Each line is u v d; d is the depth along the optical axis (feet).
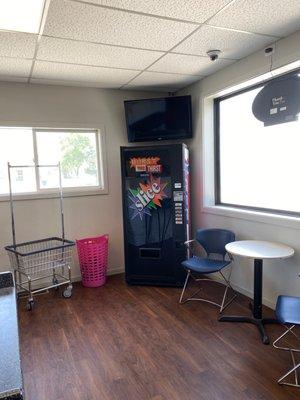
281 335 8.09
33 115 11.59
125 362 7.25
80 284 12.42
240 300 10.35
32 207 11.87
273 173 9.98
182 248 11.50
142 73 10.90
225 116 11.83
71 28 7.21
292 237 8.72
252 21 7.27
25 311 10.11
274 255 7.93
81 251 11.85
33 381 6.69
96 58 9.23
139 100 12.34
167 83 12.30
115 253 13.47
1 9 6.28
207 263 10.18
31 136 11.91
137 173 11.94
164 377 6.68
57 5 6.19
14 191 11.81
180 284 11.62
